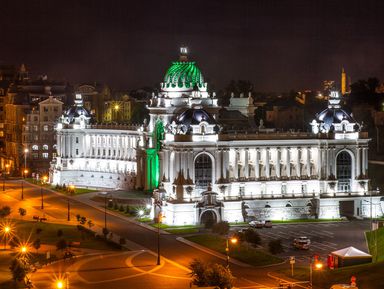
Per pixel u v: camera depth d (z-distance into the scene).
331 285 154.12
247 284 157.00
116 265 175.12
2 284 156.12
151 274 166.62
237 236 195.88
